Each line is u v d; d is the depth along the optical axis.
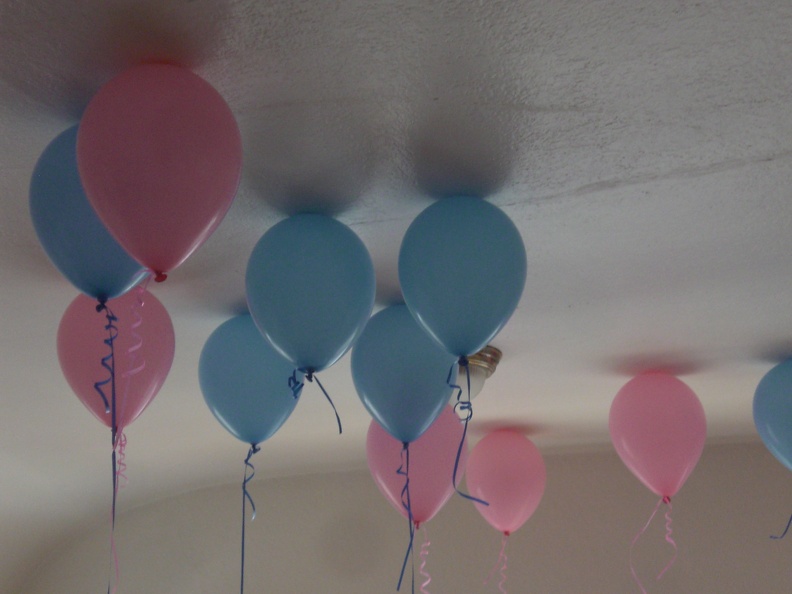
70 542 3.96
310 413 2.89
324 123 1.34
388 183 1.52
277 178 1.49
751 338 2.26
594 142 1.40
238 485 3.89
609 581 3.28
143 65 1.18
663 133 1.38
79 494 3.54
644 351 2.37
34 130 1.33
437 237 1.47
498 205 1.60
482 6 1.10
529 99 1.29
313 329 1.49
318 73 1.22
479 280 1.44
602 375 2.58
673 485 2.34
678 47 1.18
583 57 1.19
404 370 1.83
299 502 3.79
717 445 3.39
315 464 3.68
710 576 3.18
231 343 1.97
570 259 1.83
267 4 1.08
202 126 1.14
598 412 2.97
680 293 2.00
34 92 1.24
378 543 3.62
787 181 1.53
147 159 1.10
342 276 1.51
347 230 1.58
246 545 3.76
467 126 1.35
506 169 1.48
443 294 1.45
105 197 1.11
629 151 1.43
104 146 1.10
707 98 1.29
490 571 3.43
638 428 2.35
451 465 2.23
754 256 1.82
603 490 3.44
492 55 1.19
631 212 1.64
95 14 1.09
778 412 2.23
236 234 1.69
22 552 3.78
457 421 2.29
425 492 2.20
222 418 1.95
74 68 1.20
